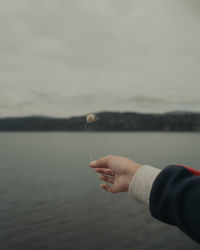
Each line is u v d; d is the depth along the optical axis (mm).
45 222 14852
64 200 19578
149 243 11781
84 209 17125
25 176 30219
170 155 44188
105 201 19016
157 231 13172
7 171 33875
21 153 60281
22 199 20078
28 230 13625
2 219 15383
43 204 18609
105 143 79312
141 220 14812
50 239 12383
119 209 16938
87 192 21922
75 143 93750
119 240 12141
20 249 11273
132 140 95625
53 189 23328
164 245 11508
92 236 12648
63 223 14594
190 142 84375
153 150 55000
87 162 42125
